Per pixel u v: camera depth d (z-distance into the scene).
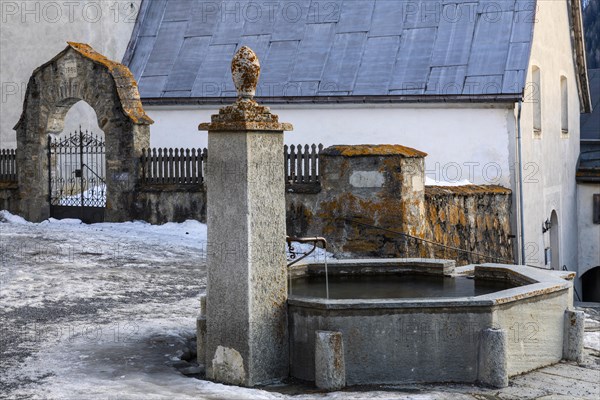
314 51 25.06
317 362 9.02
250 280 9.02
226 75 25.86
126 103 21.83
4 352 9.98
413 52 23.92
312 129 24.34
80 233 20.36
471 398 8.82
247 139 8.97
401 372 9.23
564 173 28.84
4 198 24.25
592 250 30.61
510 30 23.52
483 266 11.69
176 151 21.30
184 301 13.38
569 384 9.52
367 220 17.20
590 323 13.39
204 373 9.60
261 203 9.11
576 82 31.12
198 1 28.09
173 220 21.28
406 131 23.38
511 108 22.39
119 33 29.58
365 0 25.69
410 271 11.91
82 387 8.64
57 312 12.20
